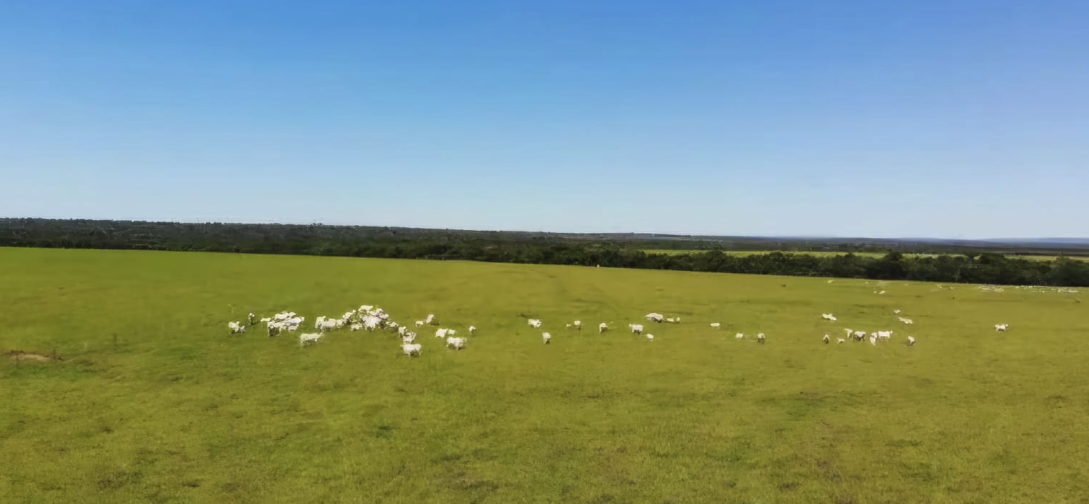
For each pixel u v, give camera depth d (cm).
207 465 1497
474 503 1338
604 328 3497
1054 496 1402
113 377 2234
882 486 1447
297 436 1698
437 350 2823
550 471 1505
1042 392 2262
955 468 1550
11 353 2473
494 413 1930
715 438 1741
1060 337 3447
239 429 1739
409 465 1522
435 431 1756
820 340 3288
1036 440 1745
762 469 1534
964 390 2288
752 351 2961
